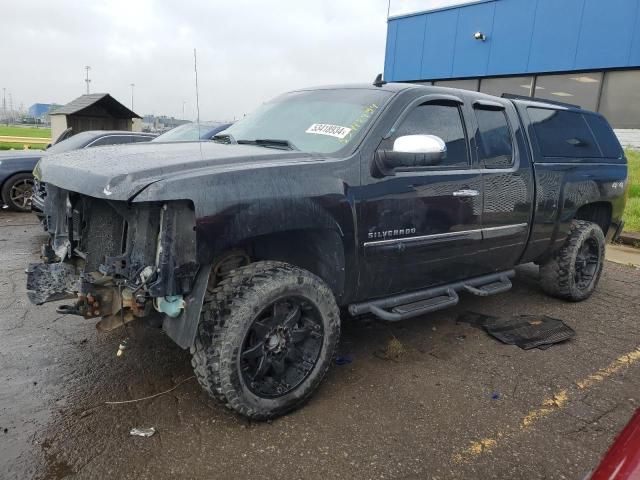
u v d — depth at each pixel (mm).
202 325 2912
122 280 2834
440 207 3783
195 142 4074
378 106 3658
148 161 2961
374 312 3609
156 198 2590
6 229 7754
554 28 14703
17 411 3035
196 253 2686
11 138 27875
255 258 3303
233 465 2664
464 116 4113
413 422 3115
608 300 5617
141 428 2924
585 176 5156
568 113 5328
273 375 3109
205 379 2883
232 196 2775
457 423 3129
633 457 1504
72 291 2959
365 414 3178
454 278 4219
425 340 4344
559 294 5379
